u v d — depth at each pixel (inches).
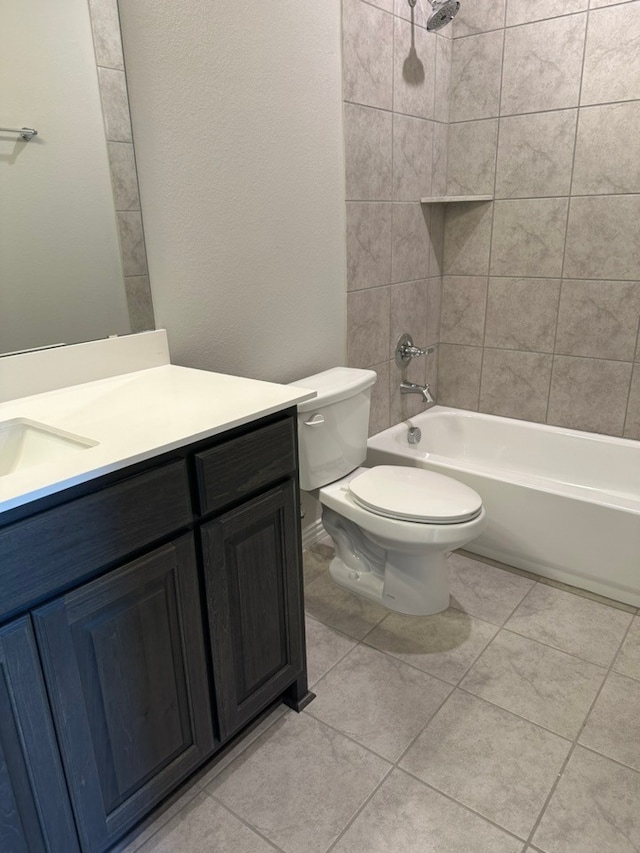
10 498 33.8
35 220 53.7
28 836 39.6
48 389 56.8
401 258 101.0
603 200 93.6
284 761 57.3
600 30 87.6
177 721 48.9
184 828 51.2
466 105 103.0
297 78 75.1
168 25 60.1
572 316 101.0
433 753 57.7
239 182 70.7
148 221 62.2
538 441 106.7
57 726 39.5
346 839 49.9
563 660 69.7
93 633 40.5
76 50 53.8
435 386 119.0
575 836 49.7
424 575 74.4
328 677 67.7
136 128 59.4
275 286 78.6
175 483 43.8
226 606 50.7
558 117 94.3
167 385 58.4
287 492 54.8
